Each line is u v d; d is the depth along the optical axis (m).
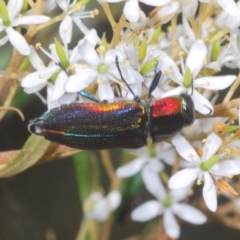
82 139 0.09
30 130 0.09
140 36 0.10
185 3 0.09
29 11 0.10
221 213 0.12
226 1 0.09
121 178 0.13
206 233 0.16
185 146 0.09
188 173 0.09
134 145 0.09
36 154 0.09
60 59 0.09
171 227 0.12
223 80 0.09
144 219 0.12
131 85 0.09
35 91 0.10
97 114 0.09
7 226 0.15
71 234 0.15
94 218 0.12
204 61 0.09
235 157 0.10
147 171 0.12
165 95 0.09
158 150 0.12
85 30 0.10
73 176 0.16
